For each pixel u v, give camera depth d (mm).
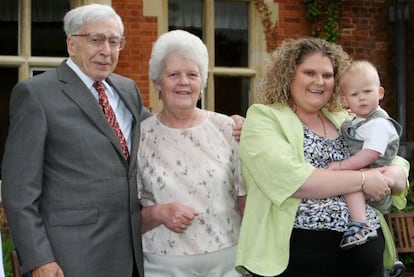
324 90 3533
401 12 8820
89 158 3486
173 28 8445
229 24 8680
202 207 3617
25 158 3393
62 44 7887
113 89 3871
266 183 3412
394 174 3555
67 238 3430
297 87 3541
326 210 3410
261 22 8555
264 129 3492
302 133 3508
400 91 8891
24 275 3428
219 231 3645
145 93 7902
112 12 3701
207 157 3693
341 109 3820
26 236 3326
